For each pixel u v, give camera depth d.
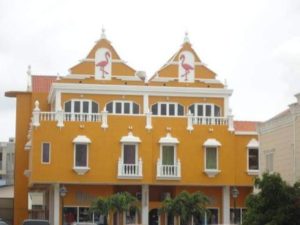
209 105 61.56
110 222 57.31
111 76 61.09
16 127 66.50
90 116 58.16
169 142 58.34
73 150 57.50
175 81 61.56
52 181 56.94
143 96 60.88
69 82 60.19
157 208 59.47
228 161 59.19
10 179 106.88
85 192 58.69
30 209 70.19
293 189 33.06
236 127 64.38
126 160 58.12
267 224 31.81
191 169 58.72
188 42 62.38
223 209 59.44
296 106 41.06
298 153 40.78
